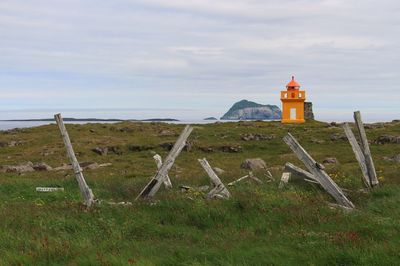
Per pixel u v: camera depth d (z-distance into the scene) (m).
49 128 66.38
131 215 14.23
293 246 11.09
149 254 10.53
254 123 72.88
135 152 47.66
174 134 59.75
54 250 10.65
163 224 13.84
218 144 48.72
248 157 42.06
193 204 15.05
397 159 32.91
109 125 68.81
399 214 13.96
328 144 49.19
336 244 11.08
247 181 20.00
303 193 17.22
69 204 16.12
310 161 17.11
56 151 46.84
